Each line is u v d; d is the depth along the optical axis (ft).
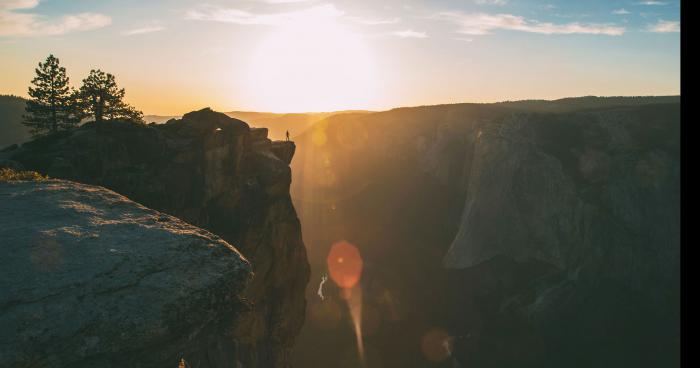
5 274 42.04
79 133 120.57
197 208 122.72
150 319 42.86
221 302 48.85
